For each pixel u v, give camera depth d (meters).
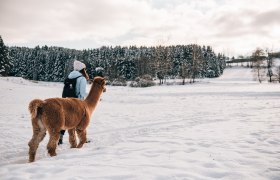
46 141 8.16
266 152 6.10
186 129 9.45
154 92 37.66
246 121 11.07
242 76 98.88
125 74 90.50
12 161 6.09
